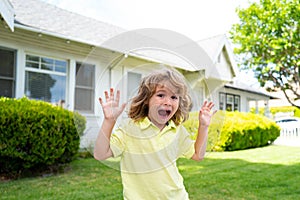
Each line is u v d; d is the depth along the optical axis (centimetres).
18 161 415
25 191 332
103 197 309
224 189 353
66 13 766
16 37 550
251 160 614
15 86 546
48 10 725
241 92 1422
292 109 2795
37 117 407
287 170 489
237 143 852
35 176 428
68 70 627
